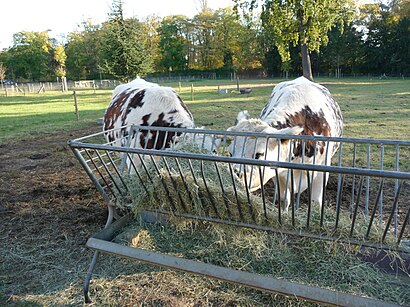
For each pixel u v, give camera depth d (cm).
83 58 5547
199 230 276
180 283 247
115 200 270
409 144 228
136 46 1827
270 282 188
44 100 2133
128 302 232
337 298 174
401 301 204
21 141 807
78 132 906
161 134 354
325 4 1644
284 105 315
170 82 4253
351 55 4391
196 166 265
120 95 472
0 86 4059
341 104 1220
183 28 5594
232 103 1389
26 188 471
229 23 5300
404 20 4116
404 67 4125
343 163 517
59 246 312
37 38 5791
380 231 214
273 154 265
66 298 241
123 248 223
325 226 218
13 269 279
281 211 228
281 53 1877
